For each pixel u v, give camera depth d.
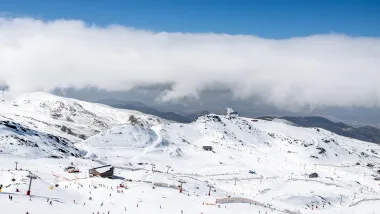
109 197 107.81
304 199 162.25
